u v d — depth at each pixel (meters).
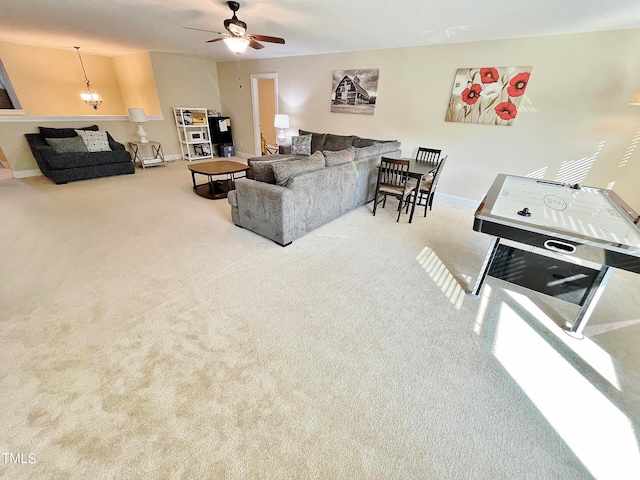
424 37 3.68
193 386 1.47
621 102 3.11
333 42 4.24
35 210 3.64
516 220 1.76
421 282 2.42
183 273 2.42
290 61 5.70
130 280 2.30
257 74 6.34
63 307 1.97
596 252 1.54
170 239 3.00
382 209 4.11
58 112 6.70
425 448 1.24
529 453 1.23
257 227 3.08
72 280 2.27
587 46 3.12
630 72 3.00
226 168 4.34
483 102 3.87
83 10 3.18
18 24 3.83
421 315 2.04
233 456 1.19
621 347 1.80
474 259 2.82
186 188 4.74
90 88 6.97
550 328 1.95
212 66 6.91
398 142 4.56
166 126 6.54
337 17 3.08
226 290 2.22
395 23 3.18
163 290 2.20
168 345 1.71
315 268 2.57
